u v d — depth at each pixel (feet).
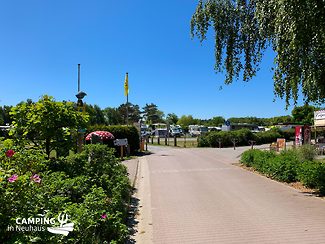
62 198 18.48
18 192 13.60
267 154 56.13
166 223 25.67
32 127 31.83
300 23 28.50
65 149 34.06
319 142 102.53
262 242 20.89
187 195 36.19
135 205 32.12
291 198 33.68
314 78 32.50
